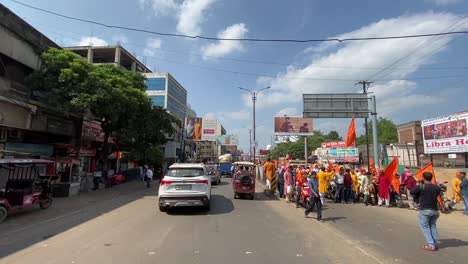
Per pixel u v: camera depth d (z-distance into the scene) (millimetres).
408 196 14031
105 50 60000
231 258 6109
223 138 76438
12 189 11312
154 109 24578
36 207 12914
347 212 12359
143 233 8234
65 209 12500
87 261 5910
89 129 24609
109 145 28156
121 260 5965
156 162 34625
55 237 7824
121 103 19203
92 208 12766
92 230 8633
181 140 63750
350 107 27125
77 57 18859
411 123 46562
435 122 22766
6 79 16453
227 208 12828
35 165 12297
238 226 9219
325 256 6309
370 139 77500
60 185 16688
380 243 7445
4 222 9820
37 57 19047
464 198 12234
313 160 52312
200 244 7129
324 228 9141
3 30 16156
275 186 18672
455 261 6129
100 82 18156
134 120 22672
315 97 27547
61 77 17266
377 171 17141
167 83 62375
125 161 35469
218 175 26906
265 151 84375
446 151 21531
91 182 20922
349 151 46938
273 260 6012
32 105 17344
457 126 20469
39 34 19125
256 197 17203
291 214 11664
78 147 21234
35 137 19109
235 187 16297
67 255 6281
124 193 18844
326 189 14609
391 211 12734
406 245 7289
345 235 8250
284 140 92562
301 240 7621
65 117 21172
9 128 16641
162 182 11555
